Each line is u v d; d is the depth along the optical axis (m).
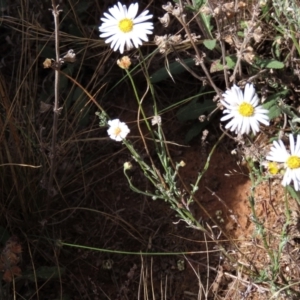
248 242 0.39
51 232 0.40
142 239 0.40
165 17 0.34
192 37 0.37
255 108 0.32
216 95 0.42
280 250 0.33
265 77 0.40
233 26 0.38
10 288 0.37
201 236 0.40
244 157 0.38
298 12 0.35
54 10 0.33
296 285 0.36
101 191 0.42
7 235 0.38
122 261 0.39
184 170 0.42
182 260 0.39
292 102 0.42
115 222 0.41
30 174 0.40
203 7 0.37
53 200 0.41
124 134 0.32
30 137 0.41
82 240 0.40
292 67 0.41
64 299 0.38
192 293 0.38
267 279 0.34
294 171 0.31
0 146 0.38
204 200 0.41
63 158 0.42
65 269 0.39
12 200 0.39
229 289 0.37
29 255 0.39
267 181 0.40
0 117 0.39
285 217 0.39
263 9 0.41
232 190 0.41
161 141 0.33
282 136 0.38
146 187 0.42
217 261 0.38
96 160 0.43
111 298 0.38
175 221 0.40
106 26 0.34
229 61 0.40
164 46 0.37
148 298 0.38
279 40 0.40
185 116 0.43
